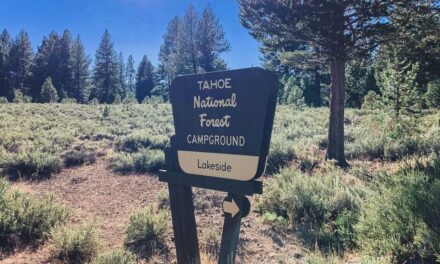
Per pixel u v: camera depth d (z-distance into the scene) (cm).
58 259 516
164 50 7969
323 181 834
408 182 559
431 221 450
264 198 758
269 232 629
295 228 640
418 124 1338
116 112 2541
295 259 527
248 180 340
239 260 530
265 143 332
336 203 683
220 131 361
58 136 1455
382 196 548
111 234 640
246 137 340
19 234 576
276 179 852
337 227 612
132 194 893
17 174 1040
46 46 8288
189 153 389
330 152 1159
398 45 1243
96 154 1275
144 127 1867
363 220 529
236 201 350
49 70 8012
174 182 403
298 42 1252
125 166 1107
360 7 1098
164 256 549
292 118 2206
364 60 1490
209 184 371
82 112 2541
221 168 360
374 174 891
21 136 1416
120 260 490
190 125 388
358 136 1496
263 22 1239
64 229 561
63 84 8131
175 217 413
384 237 460
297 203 696
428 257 411
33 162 1059
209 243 578
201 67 5956
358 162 1144
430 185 523
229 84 353
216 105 364
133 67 10656
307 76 5328
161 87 8838
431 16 1112
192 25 5912
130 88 10669
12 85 8250
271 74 327
